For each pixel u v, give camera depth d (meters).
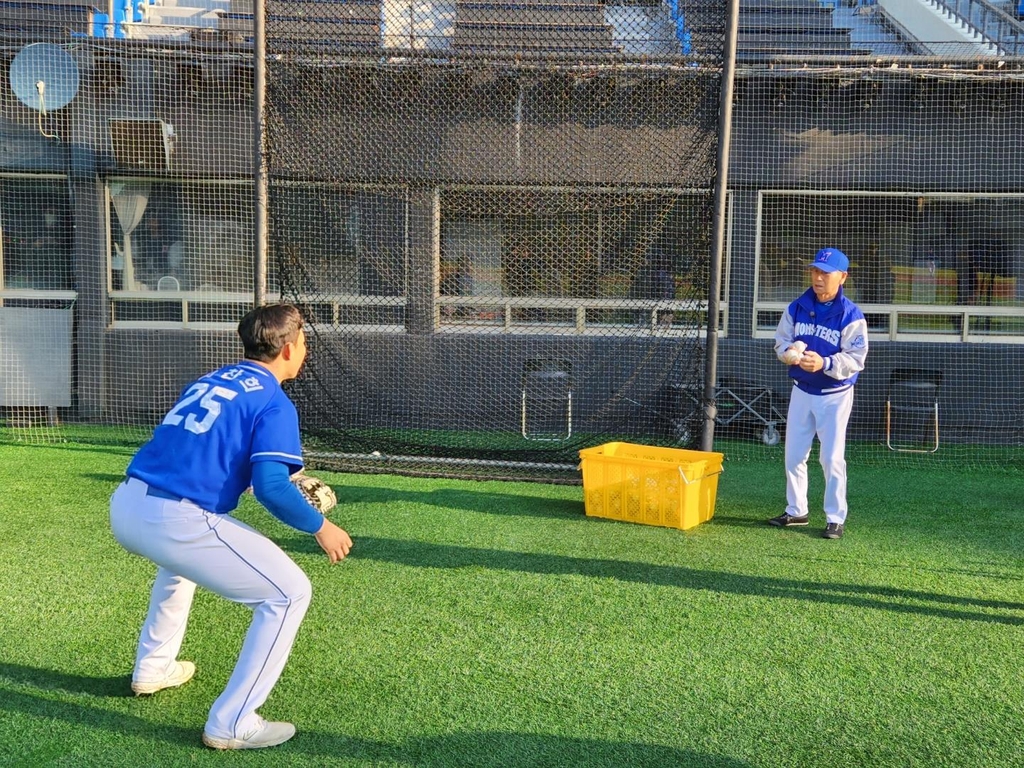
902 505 6.40
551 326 8.95
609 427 8.89
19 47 8.83
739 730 3.08
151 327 9.30
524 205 8.72
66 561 4.68
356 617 4.03
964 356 9.11
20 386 9.00
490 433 8.79
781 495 6.68
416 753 2.88
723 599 4.36
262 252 6.86
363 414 8.91
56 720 3.04
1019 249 9.10
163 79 8.91
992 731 3.10
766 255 9.22
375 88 8.43
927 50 11.27
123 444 8.05
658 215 8.61
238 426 2.75
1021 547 5.36
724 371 9.09
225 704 2.85
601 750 2.93
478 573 4.67
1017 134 8.81
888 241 9.20
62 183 9.12
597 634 3.90
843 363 5.33
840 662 3.65
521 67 7.71
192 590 3.29
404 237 8.84
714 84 7.45
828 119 8.95
